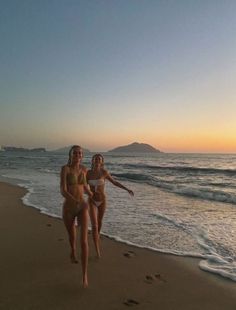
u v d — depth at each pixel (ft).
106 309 8.55
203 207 24.11
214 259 12.60
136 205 24.73
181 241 15.11
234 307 8.82
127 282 10.32
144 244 14.58
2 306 8.66
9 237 15.39
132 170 70.08
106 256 12.81
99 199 12.62
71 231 11.35
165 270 11.44
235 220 19.48
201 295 9.52
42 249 13.43
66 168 10.53
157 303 8.97
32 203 25.21
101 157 12.70
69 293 9.43
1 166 86.84
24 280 10.32
